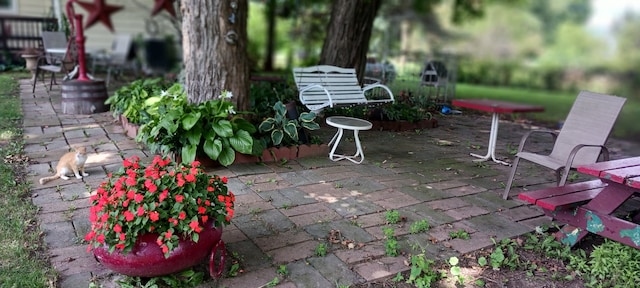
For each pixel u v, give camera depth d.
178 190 1.93
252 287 2.05
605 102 3.39
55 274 2.06
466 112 7.98
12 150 3.96
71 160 3.33
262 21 15.70
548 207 2.45
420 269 2.21
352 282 2.15
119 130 4.91
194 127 3.68
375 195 3.35
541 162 3.23
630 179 2.24
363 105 5.04
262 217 2.83
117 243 1.82
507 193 3.41
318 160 4.19
